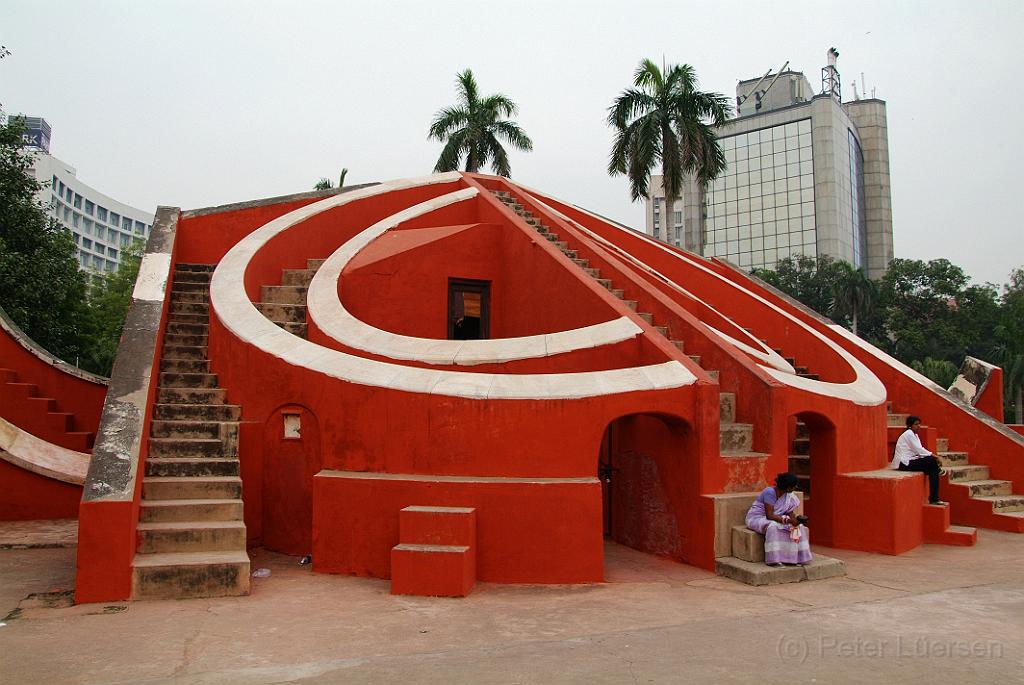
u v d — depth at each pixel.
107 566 6.08
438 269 12.12
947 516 9.89
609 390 7.34
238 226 13.73
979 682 4.31
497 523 6.93
